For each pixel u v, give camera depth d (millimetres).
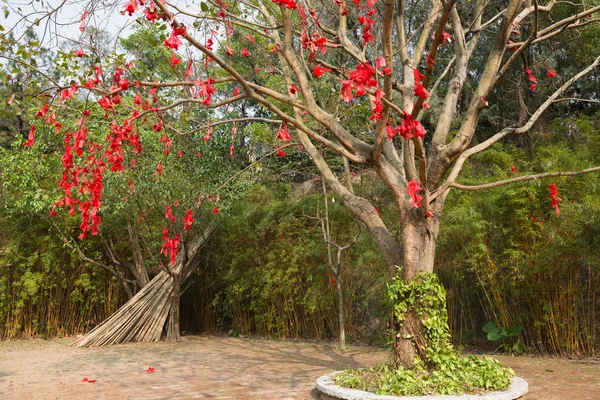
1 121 13961
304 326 9477
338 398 4207
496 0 8828
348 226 8867
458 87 5098
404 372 4246
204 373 6055
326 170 5441
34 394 4965
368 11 4891
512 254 6715
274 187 10508
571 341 6766
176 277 9461
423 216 4590
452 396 3834
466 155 4969
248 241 9922
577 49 9312
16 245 9258
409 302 4543
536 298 6922
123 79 4191
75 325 10086
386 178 4816
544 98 10133
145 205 9203
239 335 10273
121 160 4570
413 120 3738
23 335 9664
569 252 6520
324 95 7676
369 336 8781
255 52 7516
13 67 4172
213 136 9094
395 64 8180
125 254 10492
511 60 4551
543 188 6559
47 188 9000
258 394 4848
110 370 6320
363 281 8633
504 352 7312
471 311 7918
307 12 5254
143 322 9234
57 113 4914
